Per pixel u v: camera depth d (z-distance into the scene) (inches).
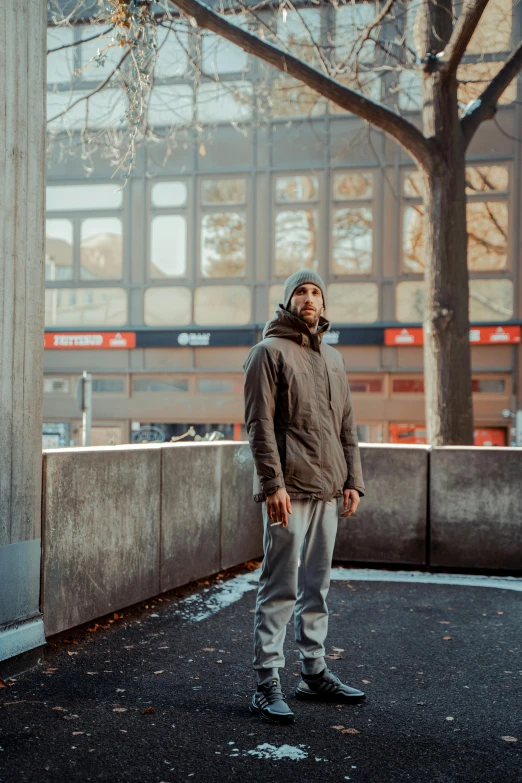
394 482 258.7
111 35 278.8
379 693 137.1
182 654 159.3
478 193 685.3
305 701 132.6
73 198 747.4
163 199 737.0
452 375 297.9
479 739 117.0
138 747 111.8
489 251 688.4
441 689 139.6
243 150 719.1
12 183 142.2
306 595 132.3
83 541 171.3
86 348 744.3
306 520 127.9
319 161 709.3
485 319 689.6
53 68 603.2
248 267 725.3
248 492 256.2
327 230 709.3
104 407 741.9
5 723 120.3
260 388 124.3
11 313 142.6
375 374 705.0
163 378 737.6
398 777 103.3
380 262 703.1
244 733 117.5
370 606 203.2
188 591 219.3
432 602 208.4
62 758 107.6
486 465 252.5
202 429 736.3
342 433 137.2
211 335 721.6
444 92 300.0
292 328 129.5
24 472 147.0
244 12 306.8
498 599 213.0
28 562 148.7
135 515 192.5
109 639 169.6
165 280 738.8
